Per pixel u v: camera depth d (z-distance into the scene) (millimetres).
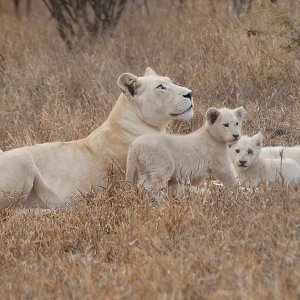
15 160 16156
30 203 16516
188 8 29188
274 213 13484
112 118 17109
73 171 16625
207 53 25000
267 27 24484
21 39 29500
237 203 14609
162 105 16875
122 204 15430
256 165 17281
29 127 21109
